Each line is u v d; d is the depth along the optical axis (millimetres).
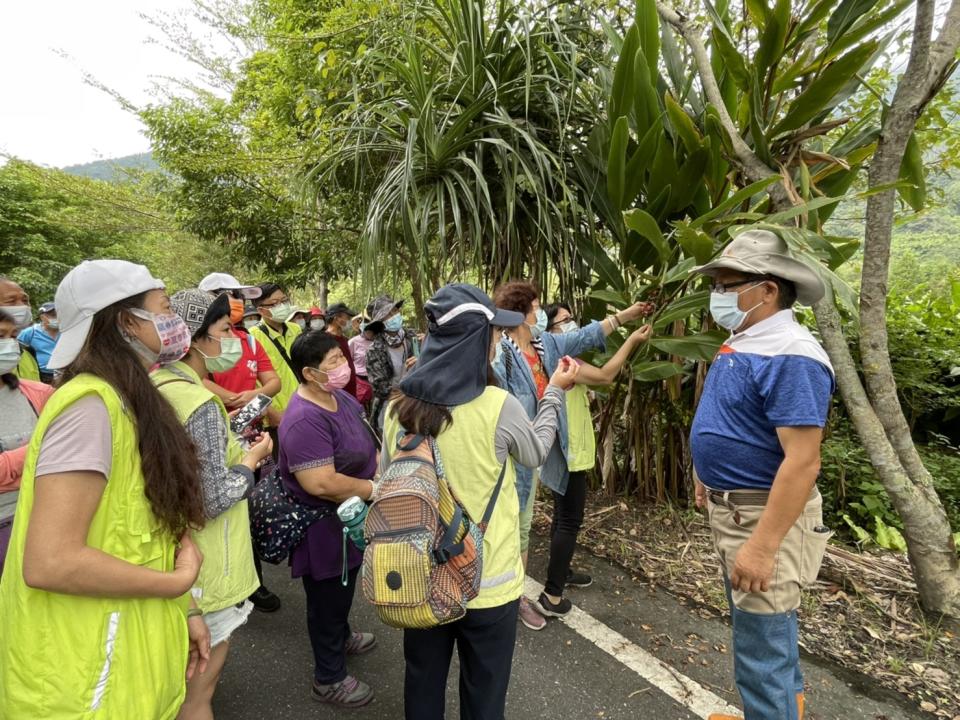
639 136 3129
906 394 3984
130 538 1070
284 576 2963
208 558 1480
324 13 5496
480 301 1429
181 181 8391
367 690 2045
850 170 2914
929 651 2189
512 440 1408
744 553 1489
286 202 6797
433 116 3348
